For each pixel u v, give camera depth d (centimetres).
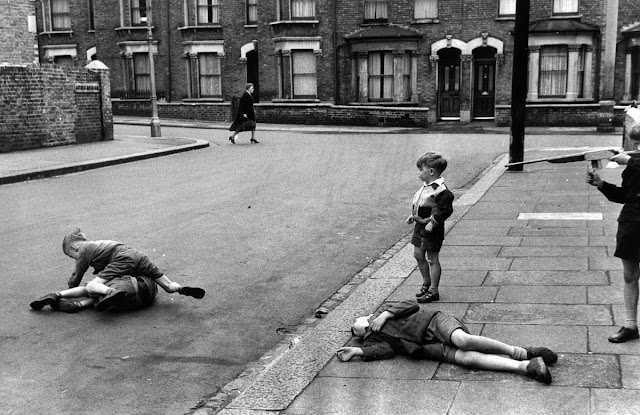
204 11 3481
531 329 555
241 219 1081
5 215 1113
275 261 845
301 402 446
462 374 476
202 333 609
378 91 3228
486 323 573
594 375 462
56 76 2083
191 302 692
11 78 1944
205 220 1072
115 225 1032
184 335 604
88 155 1850
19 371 526
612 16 2417
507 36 3083
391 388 459
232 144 2284
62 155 1850
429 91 3189
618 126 2892
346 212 1138
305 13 3288
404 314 513
